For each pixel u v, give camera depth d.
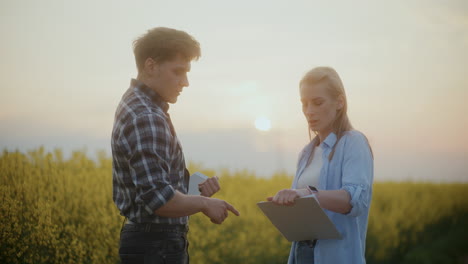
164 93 2.12
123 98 2.09
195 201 1.95
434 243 6.87
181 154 2.16
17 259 3.59
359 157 2.08
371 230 5.90
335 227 1.96
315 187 2.20
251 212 4.79
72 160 4.23
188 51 2.10
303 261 2.17
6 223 3.61
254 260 4.54
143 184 1.86
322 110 2.16
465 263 6.46
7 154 3.88
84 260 3.81
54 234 3.72
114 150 2.03
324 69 2.20
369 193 2.10
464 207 7.40
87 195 3.97
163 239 2.04
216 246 4.41
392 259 6.23
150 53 2.08
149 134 1.92
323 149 2.21
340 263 2.08
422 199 7.04
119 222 3.96
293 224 2.08
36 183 3.84
